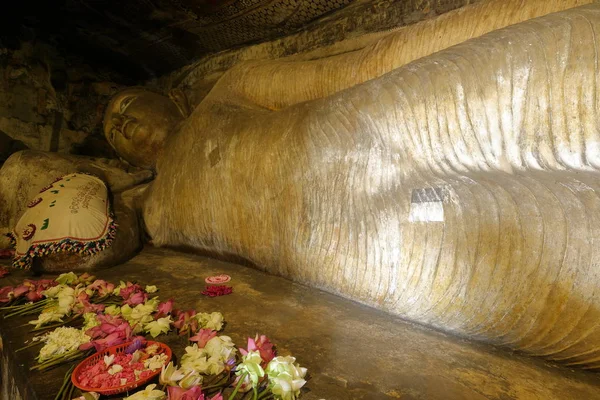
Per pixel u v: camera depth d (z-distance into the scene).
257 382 1.45
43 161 4.11
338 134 2.63
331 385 1.60
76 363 1.80
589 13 1.86
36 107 5.87
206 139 3.63
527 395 1.55
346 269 2.40
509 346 1.88
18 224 3.33
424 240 2.04
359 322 2.21
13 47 5.62
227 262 3.51
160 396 1.36
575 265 1.60
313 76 3.72
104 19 5.35
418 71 2.36
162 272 3.24
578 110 1.82
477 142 2.12
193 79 6.18
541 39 1.94
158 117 4.72
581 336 1.61
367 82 2.68
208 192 3.44
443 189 2.08
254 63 4.18
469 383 1.63
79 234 3.21
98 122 6.42
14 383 1.82
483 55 2.12
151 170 4.93
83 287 2.70
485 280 1.83
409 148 2.31
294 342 1.96
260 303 2.49
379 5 4.13
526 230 1.74
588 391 1.59
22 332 2.13
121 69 6.55
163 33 5.53
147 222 4.16
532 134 1.95
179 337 2.04
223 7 4.75
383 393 1.55
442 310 1.99
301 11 4.55
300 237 2.69
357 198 2.43
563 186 1.74
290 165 2.83
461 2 3.55
